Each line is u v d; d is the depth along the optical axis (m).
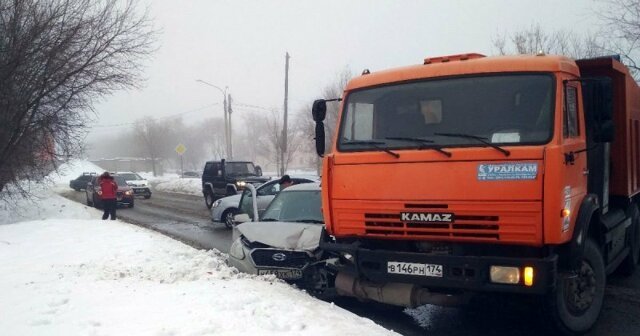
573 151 5.32
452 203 5.19
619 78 7.43
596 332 5.94
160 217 21.38
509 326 6.25
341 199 5.84
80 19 18.72
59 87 18.92
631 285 8.02
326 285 7.28
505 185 4.99
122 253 10.56
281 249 7.58
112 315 5.63
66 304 6.19
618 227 7.17
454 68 5.64
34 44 18.03
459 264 5.14
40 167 20.33
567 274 5.23
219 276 7.60
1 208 21.42
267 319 5.25
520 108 5.24
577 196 5.46
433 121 5.58
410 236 5.42
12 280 8.00
